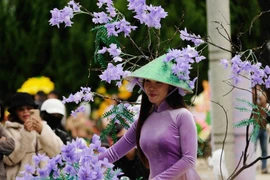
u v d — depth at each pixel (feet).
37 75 89.15
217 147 35.29
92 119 69.36
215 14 35.63
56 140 35.73
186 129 24.93
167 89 25.31
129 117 26.99
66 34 86.38
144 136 25.41
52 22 27.76
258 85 30.12
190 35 27.22
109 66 26.68
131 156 36.68
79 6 27.94
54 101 41.98
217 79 35.45
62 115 41.88
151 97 25.26
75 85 85.87
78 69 86.02
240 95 33.88
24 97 36.45
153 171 25.34
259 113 26.84
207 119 63.46
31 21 88.07
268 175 66.64
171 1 77.97
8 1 88.74
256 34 74.02
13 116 36.58
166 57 25.14
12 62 89.56
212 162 33.19
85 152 23.44
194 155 24.85
